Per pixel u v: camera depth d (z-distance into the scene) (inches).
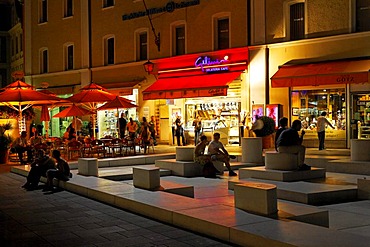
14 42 1945.1
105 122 1332.4
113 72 1278.3
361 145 598.5
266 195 328.8
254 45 988.6
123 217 387.9
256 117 976.9
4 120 1027.3
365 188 459.5
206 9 1077.8
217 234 307.9
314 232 279.3
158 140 1184.8
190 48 1107.9
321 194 440.1
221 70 1043.3
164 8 1153.4
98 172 665.6
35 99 853.2
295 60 938.1
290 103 944.3
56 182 583.8
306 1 921.5
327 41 895.1
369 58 847.1
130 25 1232.8
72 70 1374.3
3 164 893.2
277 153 537.6
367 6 863.7
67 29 1393.9
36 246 304.7
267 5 975.6
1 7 2014.0
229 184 531.8
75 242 311.7
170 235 323.0
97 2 1312.7
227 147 989.2
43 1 1487.5
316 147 909.2
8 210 432.1
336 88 889.5
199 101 1104.2
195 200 403.5
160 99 1117.7
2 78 2014.0
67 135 1008.2
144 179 478.9
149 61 1134.4
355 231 335.0
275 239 265.0
